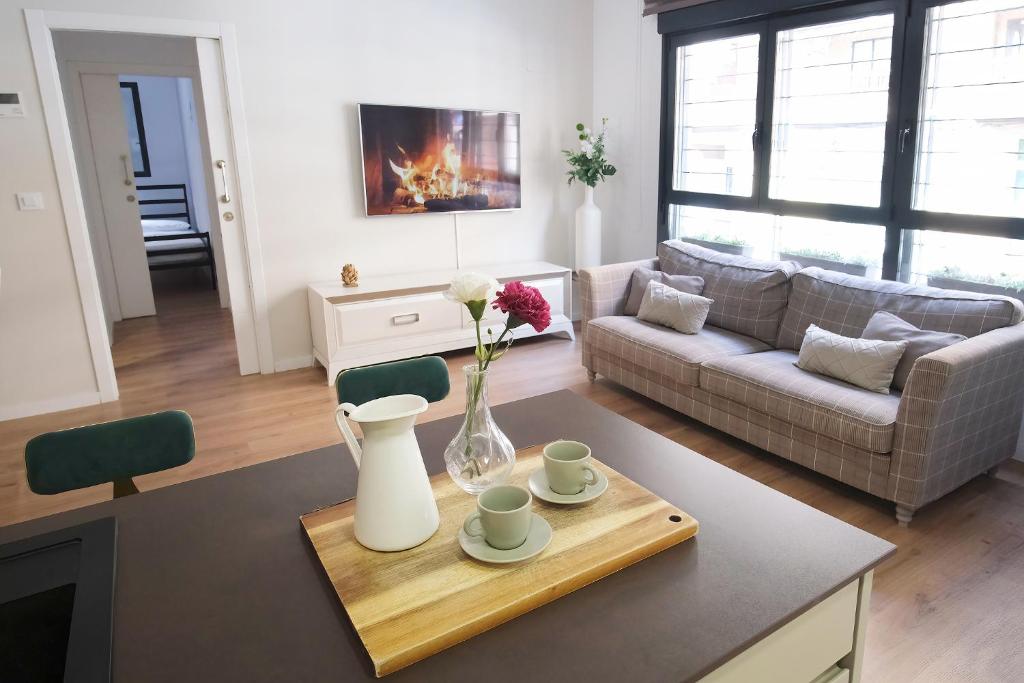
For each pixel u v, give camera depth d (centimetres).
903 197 346
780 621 97
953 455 260
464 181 489
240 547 118
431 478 139
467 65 479
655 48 476
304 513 130
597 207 528
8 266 370
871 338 297
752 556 112
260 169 423
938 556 239
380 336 434
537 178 527
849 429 264
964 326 282
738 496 132
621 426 167
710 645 91
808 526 121
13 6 348
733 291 376
